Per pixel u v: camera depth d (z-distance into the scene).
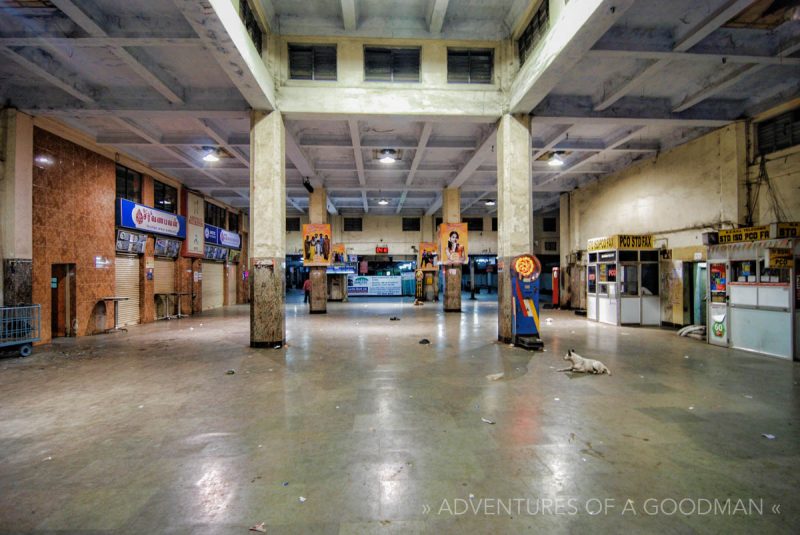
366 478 2.82
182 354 7.25
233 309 17.27
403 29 8.08
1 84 7.52
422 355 7.07
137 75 7.32
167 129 10.09
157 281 13.24
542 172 13.78
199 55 6.73
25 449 3.32
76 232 9.37
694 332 8.92
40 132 8.34
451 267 15.71
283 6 7.72
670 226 10.77
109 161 10.55
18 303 7.66
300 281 33.91
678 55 6.26
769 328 6.96
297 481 2.79
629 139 10.74
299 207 21.30
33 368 6.20
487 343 8.28
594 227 14.45
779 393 4.76
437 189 15.97
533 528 2.27
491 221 25.23
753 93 8.16
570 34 5.50
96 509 2.46
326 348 7.79
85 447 3.35
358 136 10.09
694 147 9.88
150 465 3.03
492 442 3.40
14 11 5.52
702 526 2.28
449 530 2.25
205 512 2.43
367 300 22.55
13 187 7.62
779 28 6.25
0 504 2.53
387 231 24.89
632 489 2.66
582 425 3.77
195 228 15.23
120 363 6.53
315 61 8.16
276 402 4.50
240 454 3.21
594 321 12.29
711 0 5.59
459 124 10.16
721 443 3.37
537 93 7.24
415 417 4.00
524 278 7.94
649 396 4.66
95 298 9.96
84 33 5.63
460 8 7.84
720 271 7.98
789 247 6.64
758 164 8.34
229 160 12.26
